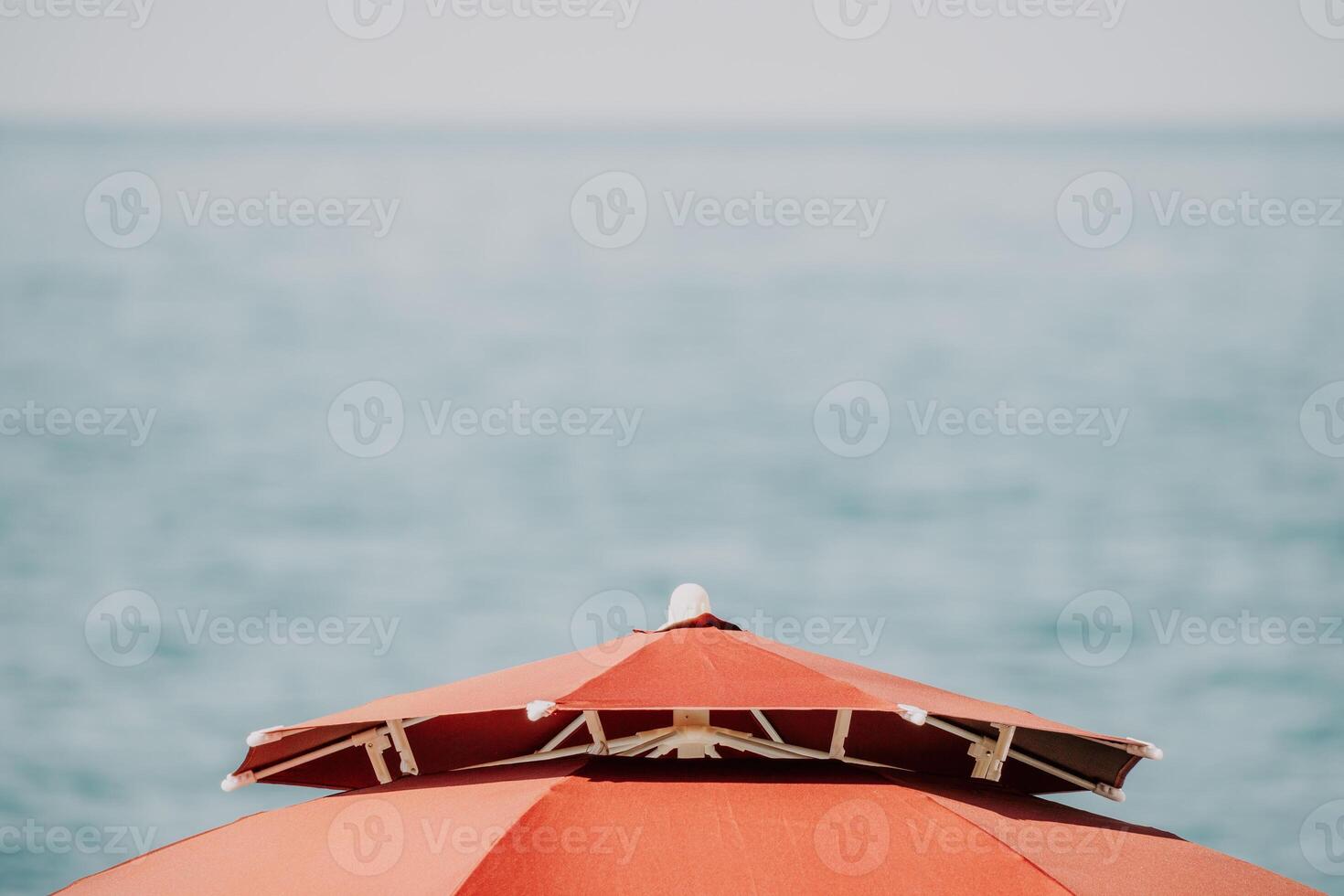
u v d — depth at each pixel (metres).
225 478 43.28
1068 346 62.09
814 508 40.50
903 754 5.32
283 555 35.66
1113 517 38.66
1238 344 60.81
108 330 62.56
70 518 38.38
